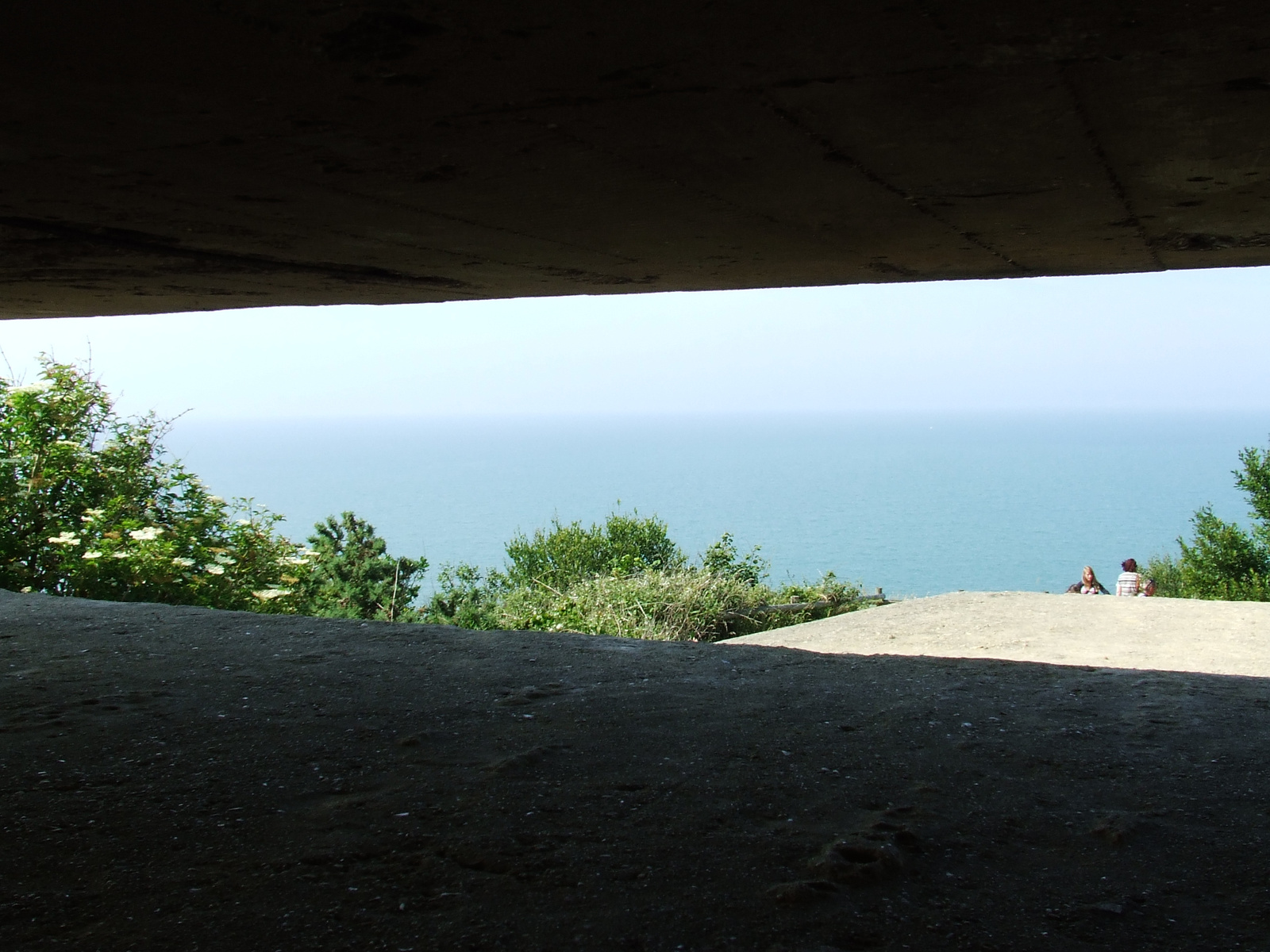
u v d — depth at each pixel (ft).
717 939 5.45
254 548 25.85
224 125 7.23
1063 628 23.94
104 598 22.02
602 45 5.75
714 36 5.63
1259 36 5.57
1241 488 51.06
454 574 42.11
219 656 13.06
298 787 7.95
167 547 22.75
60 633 14.52
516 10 5.27
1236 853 6.83
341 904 5.86
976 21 5.41
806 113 6.98
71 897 5.93
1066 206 9.80
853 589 46.91
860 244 11.78
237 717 10.08
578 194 9.31
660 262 12.94
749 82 6.36
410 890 6.05
